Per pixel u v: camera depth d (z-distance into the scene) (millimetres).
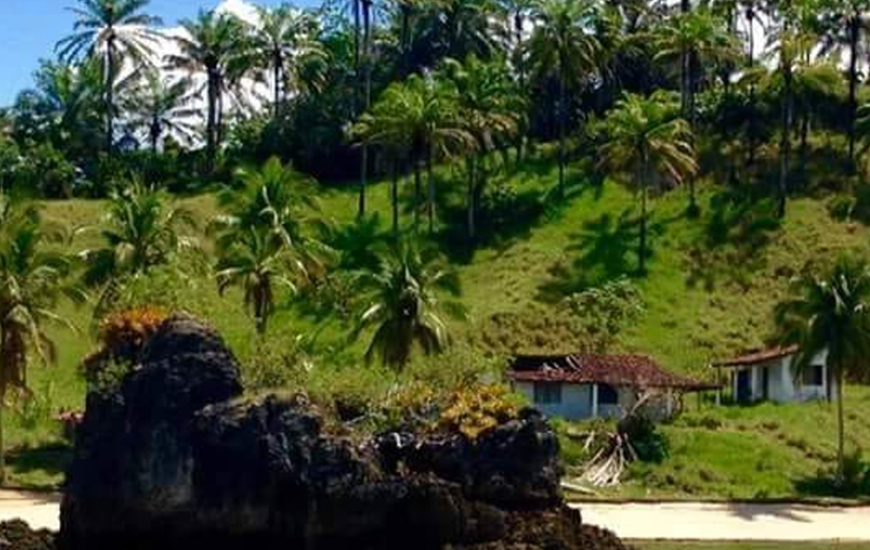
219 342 50375
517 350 99188
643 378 88938
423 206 121562
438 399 52875
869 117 117875
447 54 140375
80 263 89312
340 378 56656
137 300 76250
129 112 142750
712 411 90875
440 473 49719
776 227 114000
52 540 50688
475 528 48625
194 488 48969
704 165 123625
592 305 103875
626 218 117500
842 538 66312
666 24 128875
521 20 142375
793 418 89438
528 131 134500
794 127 127312
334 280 103312
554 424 83688
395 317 81000
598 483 76875
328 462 48406
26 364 79312
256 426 48844
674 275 110062
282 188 91562
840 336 79625
